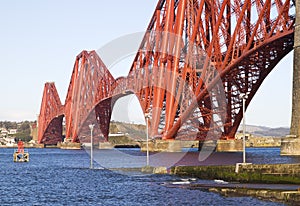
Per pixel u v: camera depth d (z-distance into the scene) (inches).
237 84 3609.7
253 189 1569.9
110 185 2022.6
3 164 3878.0
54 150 7450.8
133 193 1747.0
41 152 6756.9
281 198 1454.2
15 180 2394.2
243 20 3336.6
